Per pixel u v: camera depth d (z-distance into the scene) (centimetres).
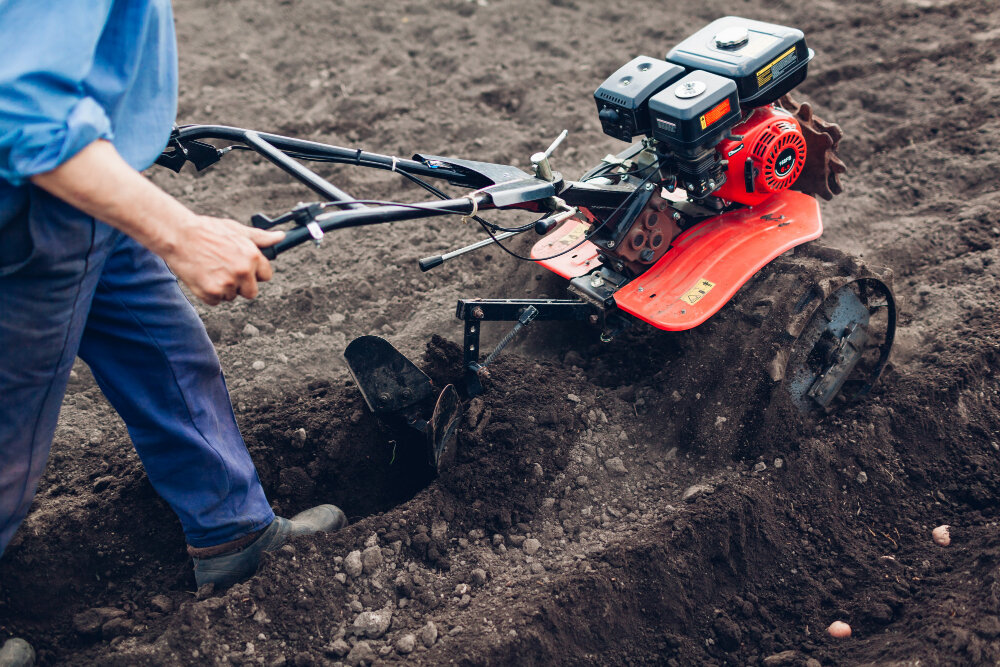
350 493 367
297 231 251
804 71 354
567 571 316
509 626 293
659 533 324
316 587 310
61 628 308
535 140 569
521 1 740
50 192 214
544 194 312
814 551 335
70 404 391
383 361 360
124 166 213
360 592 314
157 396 283
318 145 327
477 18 718
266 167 547
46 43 202
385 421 375
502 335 427
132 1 225
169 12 252
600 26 704
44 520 328
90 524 331
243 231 236
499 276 450
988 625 284
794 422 362
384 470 372
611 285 356
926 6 696
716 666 302
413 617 309
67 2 203
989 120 559
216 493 298
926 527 344
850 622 310
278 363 414
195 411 287
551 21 712
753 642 308
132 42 228
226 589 312
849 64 627
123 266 264
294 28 702
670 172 346
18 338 231
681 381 370
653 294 342
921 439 369
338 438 367
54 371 246
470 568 326
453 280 466
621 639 305
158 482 297
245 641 292
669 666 301
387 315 446
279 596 303
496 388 381
